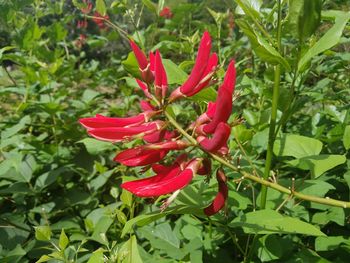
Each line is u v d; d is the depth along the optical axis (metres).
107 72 0.72
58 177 0.41
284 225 0.18
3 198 0.39
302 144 0.25
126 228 0.19
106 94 0.71
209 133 0.18
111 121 0.18
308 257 0.24
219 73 0.32
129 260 0.17
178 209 0.19
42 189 0.37
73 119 0.50
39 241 0.32
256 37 0.20
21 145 0.44
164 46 0.52
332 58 0.40
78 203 0.37
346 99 0.39
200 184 0.27
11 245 0.33
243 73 0.39
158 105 0.19
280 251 0.23
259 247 0.24
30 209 0.38
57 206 0.38
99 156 0.44
